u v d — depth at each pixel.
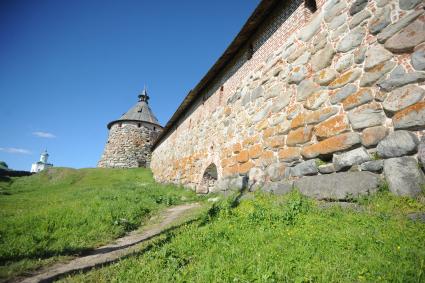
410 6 3.86
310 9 6.50
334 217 3.62
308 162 5.31
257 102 7.88
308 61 5.93
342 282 2.11
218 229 3.96
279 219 3.92
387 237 2.69
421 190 3.21
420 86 3.54
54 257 3.82
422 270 2.04
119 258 3.54
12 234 4.79
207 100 12.37
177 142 17.25
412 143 3.44
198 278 2.53
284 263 2.54
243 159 8.06
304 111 5.74
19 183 24.59
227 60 10.52
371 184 3.76
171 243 3.71
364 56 4.48
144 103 40.97
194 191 11.59
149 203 8.23
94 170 28.73
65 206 7.08
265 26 8.20
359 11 4.76
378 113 4.05
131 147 35.00
